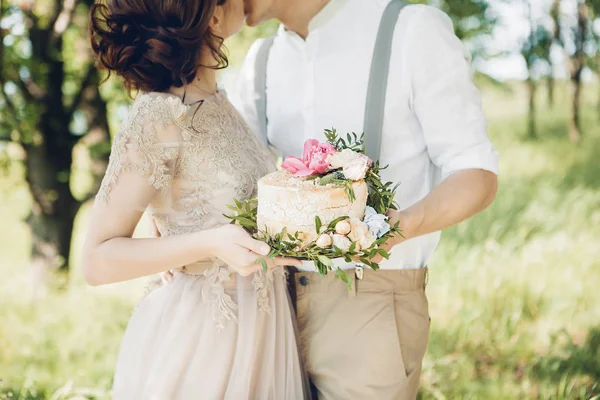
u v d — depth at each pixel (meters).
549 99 14.01
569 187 8.02
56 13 6.27
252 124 2.40
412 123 2.07
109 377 3.93
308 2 2.13
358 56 2.09
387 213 1.77
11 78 6.18
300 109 2.22
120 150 1.72
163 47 1.78
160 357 1.82
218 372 1.83
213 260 1.87
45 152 6.44
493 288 4.70
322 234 1.50
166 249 1.67
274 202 1.54
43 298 5.82
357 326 2.01
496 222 6.53
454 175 1.92
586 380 3.60
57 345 4.54
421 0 6.45
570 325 4.29
